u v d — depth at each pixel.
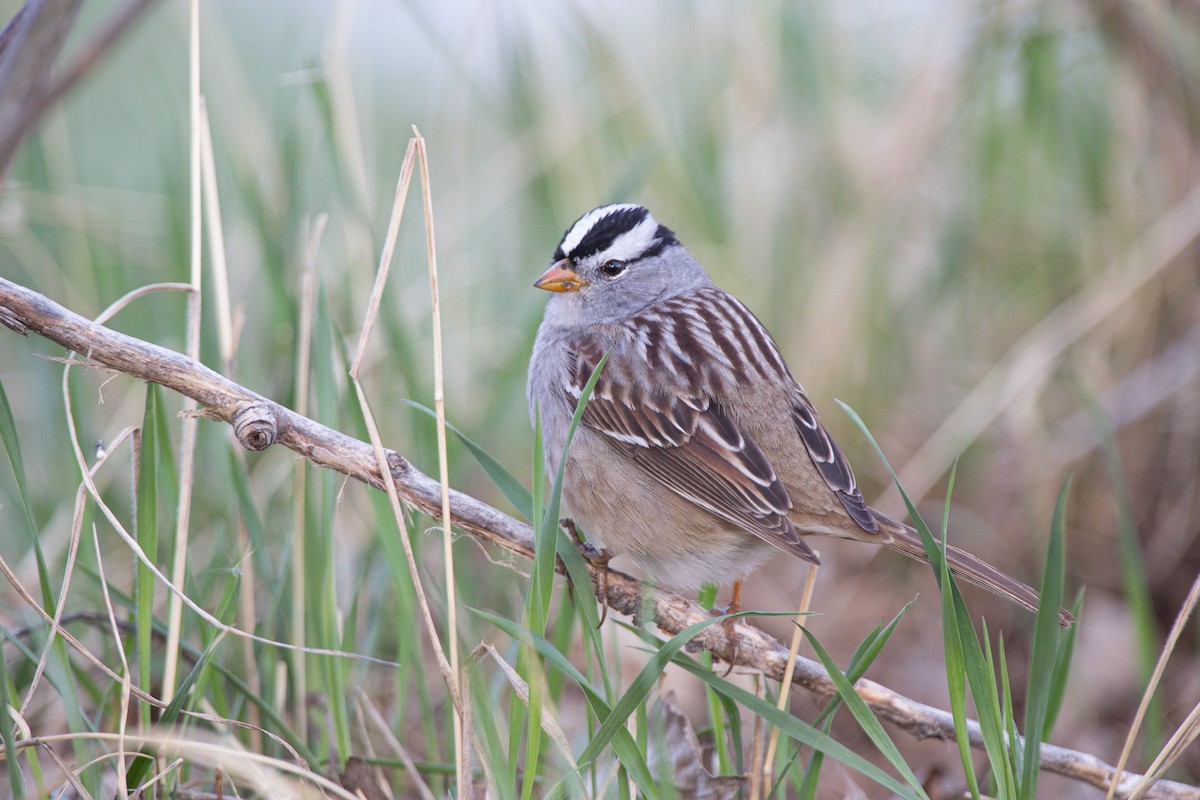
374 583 8.13
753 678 7.86
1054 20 11.42
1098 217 11.61
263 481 8.91
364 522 8.57
